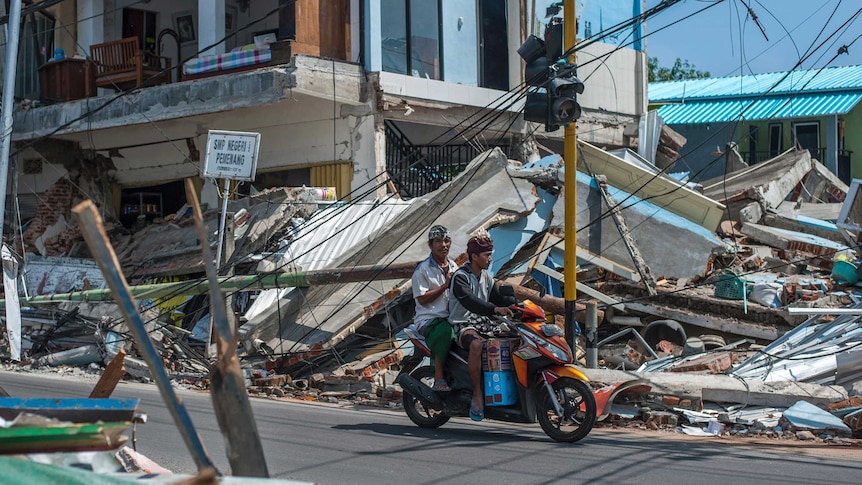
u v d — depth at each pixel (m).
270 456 7.26
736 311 14.80
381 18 19.92
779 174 22.72
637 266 15.66
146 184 23.02
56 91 21.53
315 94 18.59
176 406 3.01
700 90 35.69
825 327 13.04
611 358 13.38
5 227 23.11
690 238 16.27
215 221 17.97
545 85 11.68
